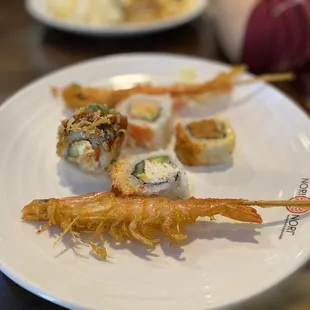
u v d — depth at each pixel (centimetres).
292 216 20
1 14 40
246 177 24
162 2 38
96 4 36
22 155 24
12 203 21
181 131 25
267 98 28
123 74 30
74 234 19
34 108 26
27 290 18
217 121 26
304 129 25
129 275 18
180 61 31
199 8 38
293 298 18
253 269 18
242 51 33
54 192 22
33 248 19
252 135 26
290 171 23
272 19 32
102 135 22
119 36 36
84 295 17
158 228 20
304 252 19
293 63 34
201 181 23
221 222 20
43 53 35
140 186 21
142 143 25
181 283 18
